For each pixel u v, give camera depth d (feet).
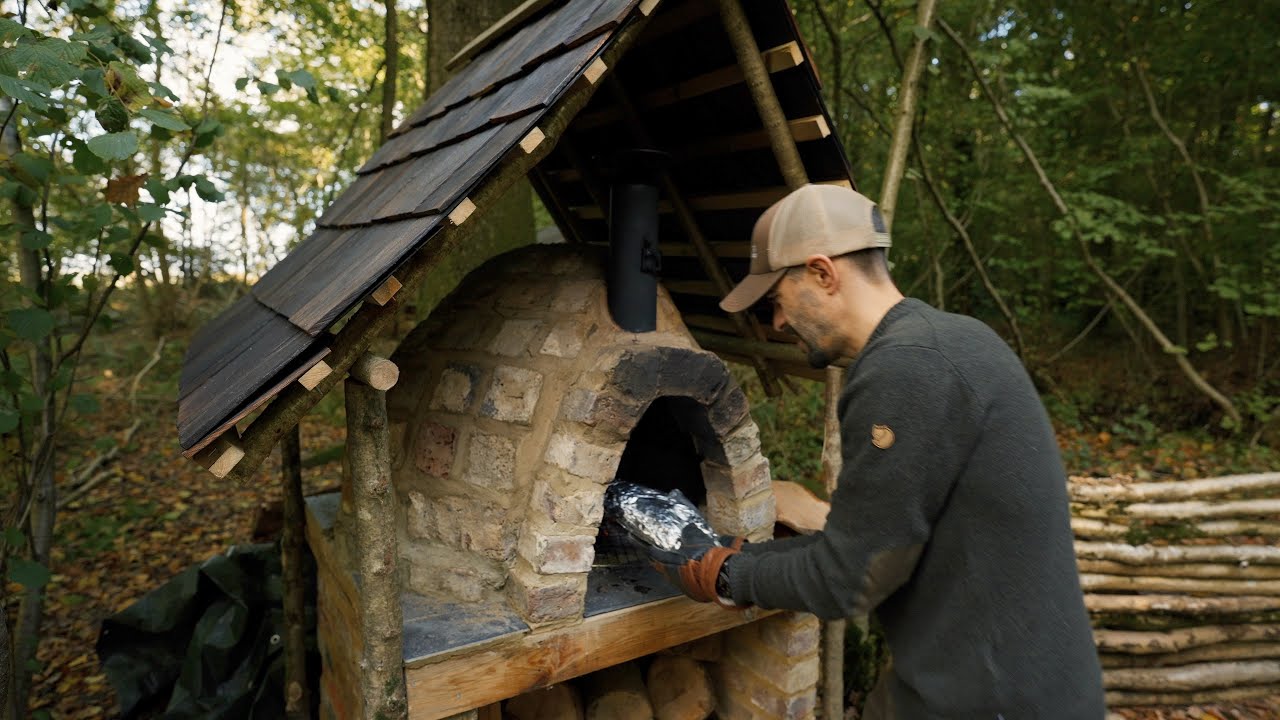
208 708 8.04
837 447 7.80
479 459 5.86
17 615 10.91
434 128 6.95
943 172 21.58
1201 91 21.15
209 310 29.01
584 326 5.82
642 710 6.90
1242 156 21.45
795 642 6.87
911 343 3.66
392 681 4.66
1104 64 21.01
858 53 17.76
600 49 4.23
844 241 4.06
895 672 4.13
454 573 5.62
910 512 3.57
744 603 4.65
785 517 7.35
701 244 7.59
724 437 6.11
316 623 8.75
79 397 7.75
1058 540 3.57
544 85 4.43
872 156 20.80
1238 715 9.36
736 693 7.65
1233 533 9.85
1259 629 9.60
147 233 7.78
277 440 3.97
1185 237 21.30
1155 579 9.62
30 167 6.52
